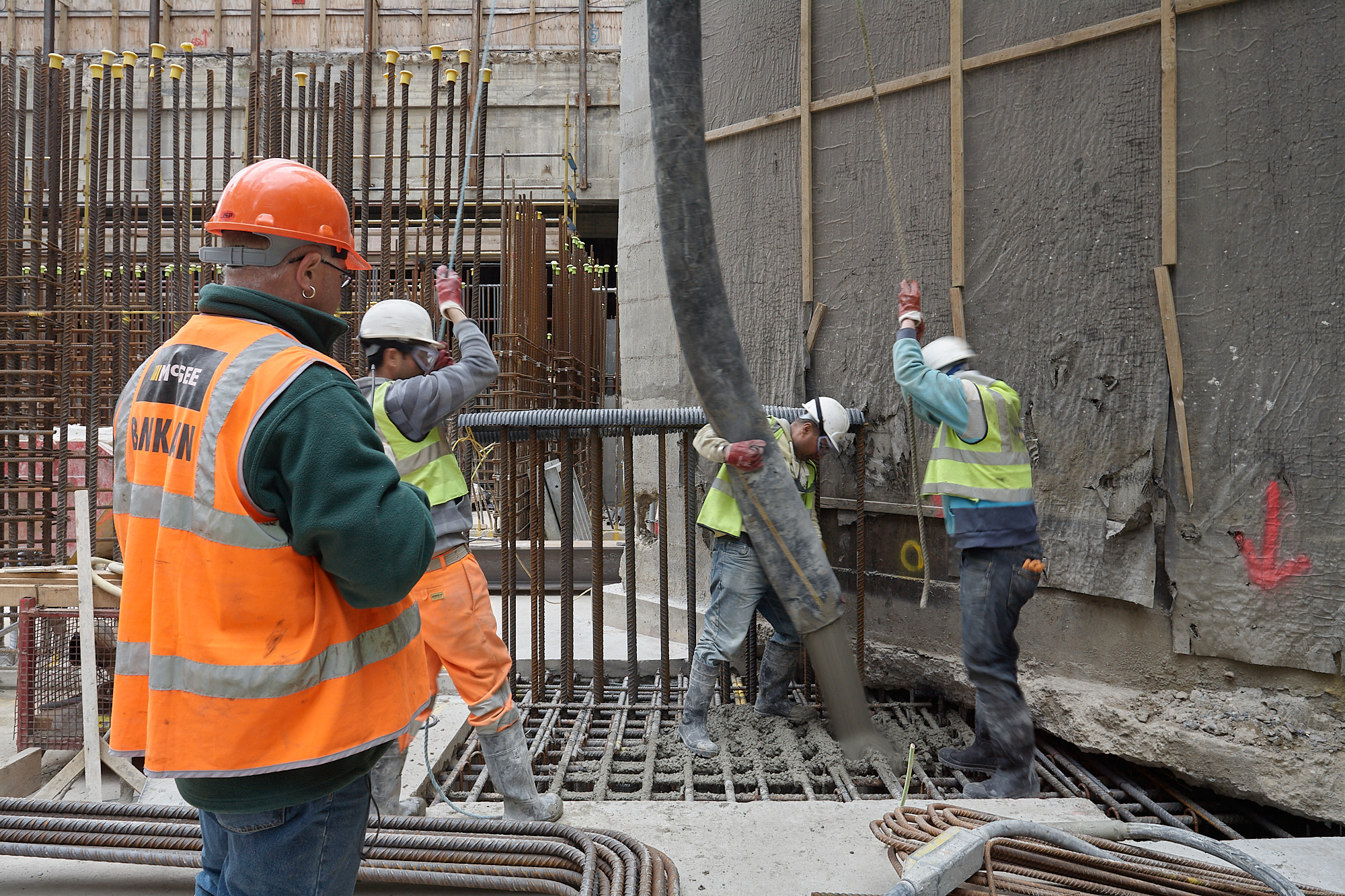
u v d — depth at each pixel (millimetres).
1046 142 3773
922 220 4184
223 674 1290
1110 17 3564
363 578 1292
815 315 4598
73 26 15633
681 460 4473
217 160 14945
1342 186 3062
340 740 1353
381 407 2648
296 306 1442
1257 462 3250
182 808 2576
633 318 6109
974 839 2172
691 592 4340
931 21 4105
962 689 4074
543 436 4340
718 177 5051
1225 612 3318
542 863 2348
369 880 2314
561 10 16000
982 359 4004
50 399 4812
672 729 4039
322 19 15758
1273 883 2123
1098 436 3654
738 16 4891
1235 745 3250
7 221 4805
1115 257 3588
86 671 3590
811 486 4027
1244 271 3273
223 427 1306
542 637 4434
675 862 2516
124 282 5312
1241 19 3266
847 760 3611
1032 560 3289
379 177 14992
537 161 15852
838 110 4477
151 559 1390
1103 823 2447
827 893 2334
